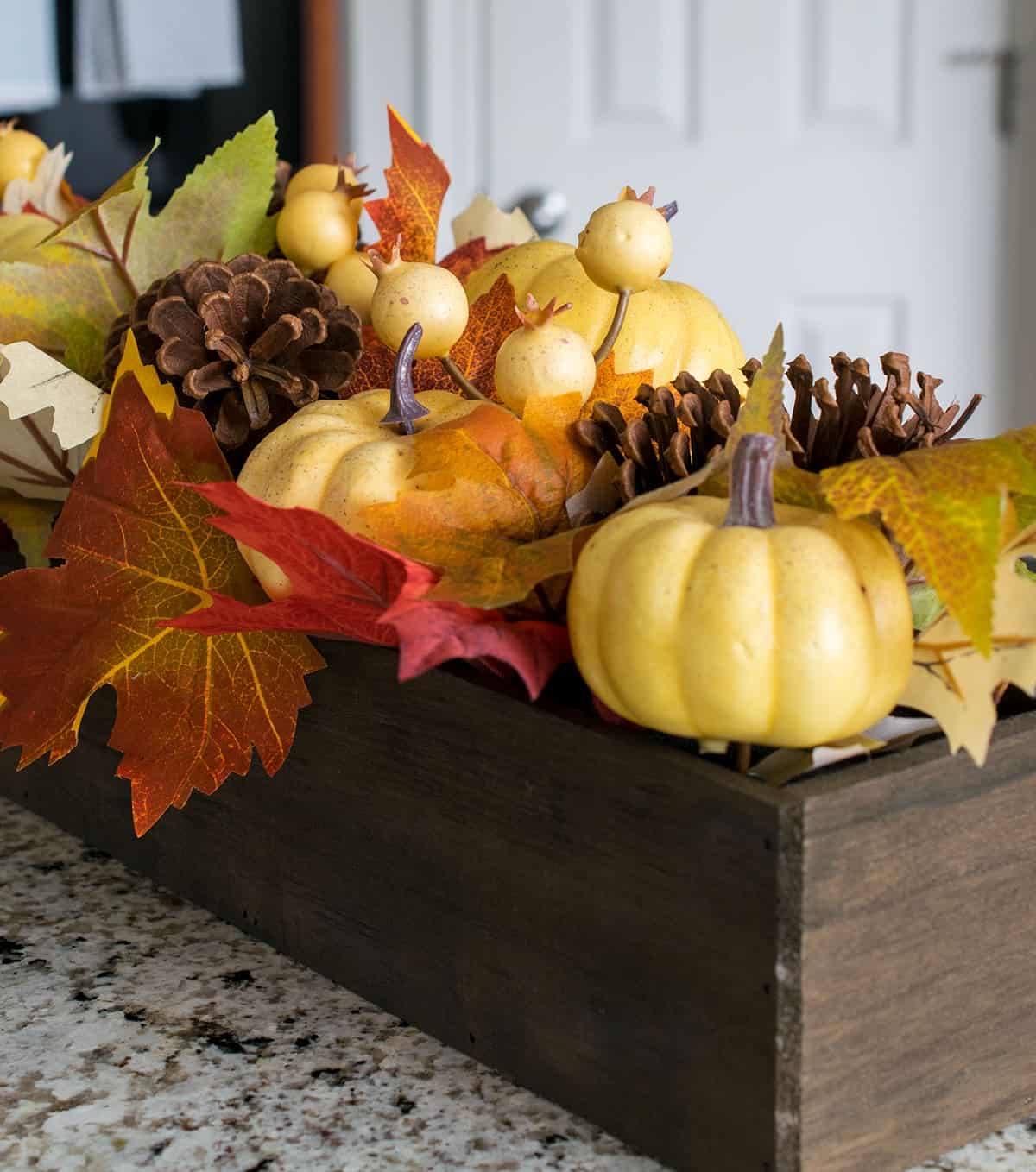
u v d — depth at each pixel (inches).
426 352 20.0
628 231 19.9
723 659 14.9
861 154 78.8
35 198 31.0
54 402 21.8
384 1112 17.5
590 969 16.8
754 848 14.8
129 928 22.2
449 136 81.6
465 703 17.7
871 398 18.2
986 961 16.6
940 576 14.4
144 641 20.8
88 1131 17.0
